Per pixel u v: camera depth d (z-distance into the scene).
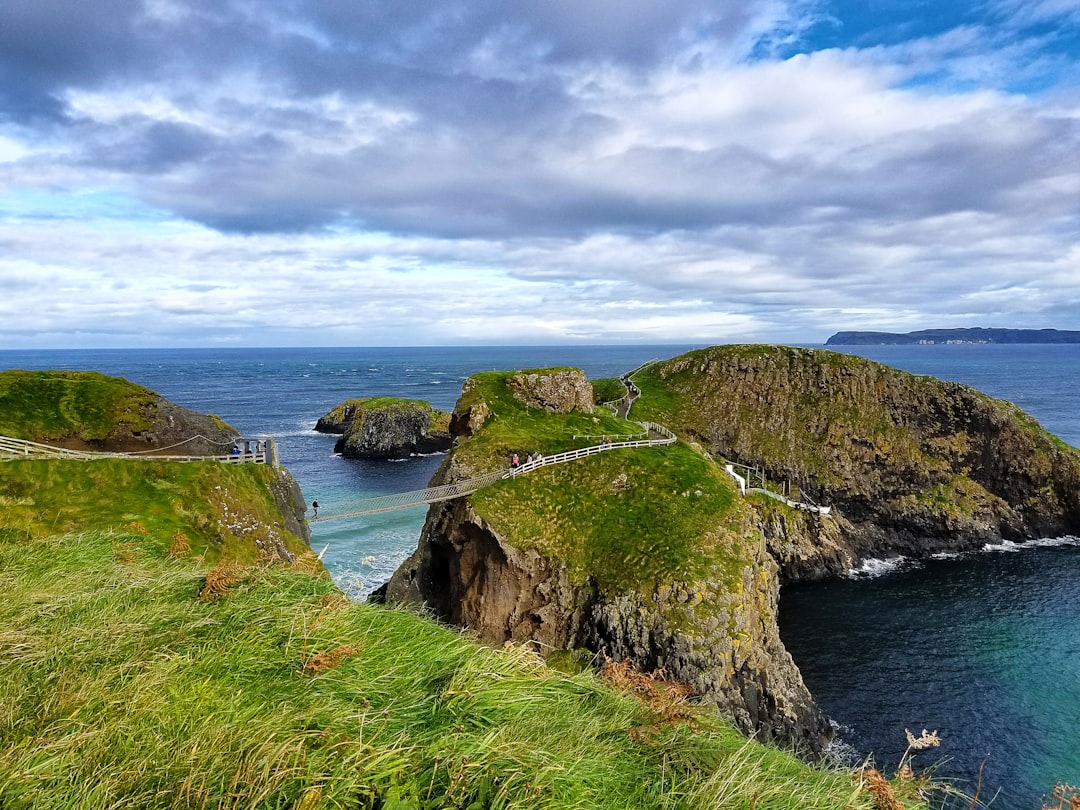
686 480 50.41
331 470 102.12
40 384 35.12
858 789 7.21
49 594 9.58
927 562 71.19
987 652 47.09
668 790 6.71
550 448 54.50
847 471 83.44
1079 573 65.12
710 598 39.34
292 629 8.47
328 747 6.05
